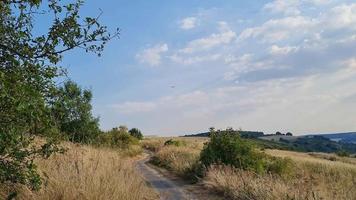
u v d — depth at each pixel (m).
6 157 7.24
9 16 6.80
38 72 6.92
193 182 22.67
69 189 10.64
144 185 16.67
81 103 29.66
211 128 25.20
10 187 9.84
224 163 23.66
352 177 30.62
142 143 81.81
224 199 16.86
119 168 17.12
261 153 24.61
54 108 7.39
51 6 6.87
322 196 13.73
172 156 34.53
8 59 6.67
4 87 6.23
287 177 22.97
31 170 7.39
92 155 16.88
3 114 6.77
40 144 8.73
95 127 32.16
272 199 14.30
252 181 16.72
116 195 11.70
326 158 71.00
